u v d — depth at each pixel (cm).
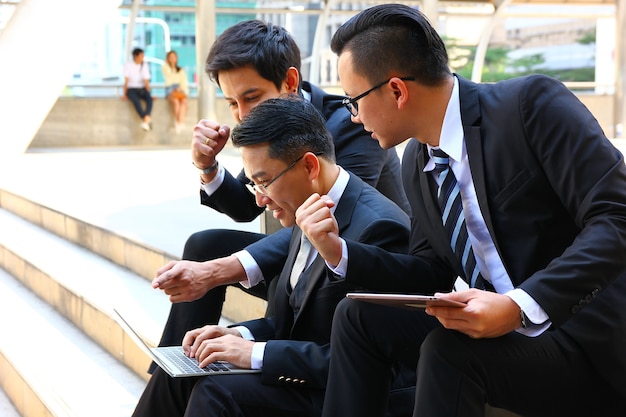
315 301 237
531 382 184
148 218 573
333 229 212
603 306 191
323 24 1650
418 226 229
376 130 211
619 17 1711
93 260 542
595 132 190
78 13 1055
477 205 207
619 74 1706
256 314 348
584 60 2819
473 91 206
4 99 1045
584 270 177
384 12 204
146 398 242
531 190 197
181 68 1475
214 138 303
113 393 354
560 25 2819
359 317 199
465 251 211
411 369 211
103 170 952
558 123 191
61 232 638
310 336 239
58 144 1426
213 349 226
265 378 219
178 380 237
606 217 182
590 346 189
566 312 177
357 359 200
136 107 1435
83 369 390
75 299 465
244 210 319
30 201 720
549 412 190
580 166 187
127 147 1423
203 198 314
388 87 204
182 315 276
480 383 179
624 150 976
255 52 282
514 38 2856
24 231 677
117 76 1619
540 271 181
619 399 196
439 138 207
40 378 381
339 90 1675
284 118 229
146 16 1734
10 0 1262
